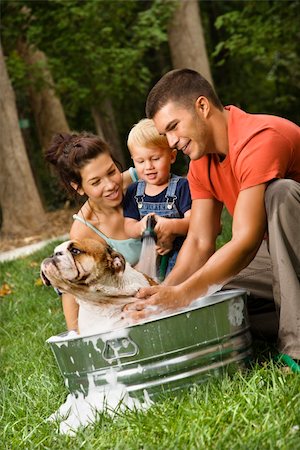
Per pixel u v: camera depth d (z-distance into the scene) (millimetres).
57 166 4859
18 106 25922
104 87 19984
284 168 4102
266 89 29188
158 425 3596
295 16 17656
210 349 3912
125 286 4094
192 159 4277
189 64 19344
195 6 19422
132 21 20828
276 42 18297
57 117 21594
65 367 4094
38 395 4676
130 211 4996
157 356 3842
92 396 4012
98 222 4883
